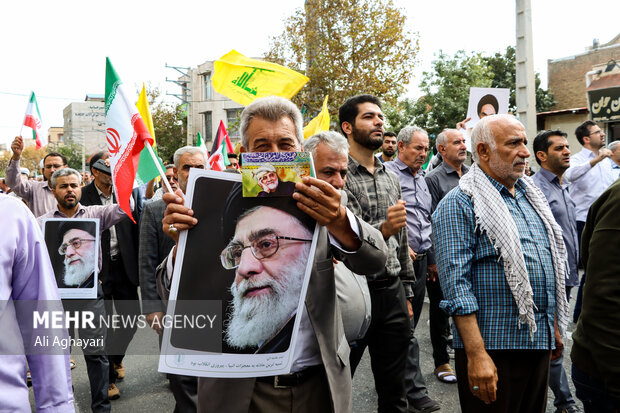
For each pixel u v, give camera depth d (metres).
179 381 3.22
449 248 2.47
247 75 3.56
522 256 2.40
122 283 4.82
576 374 2.33
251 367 1.73
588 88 18.77
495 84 30.22
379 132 3.41
